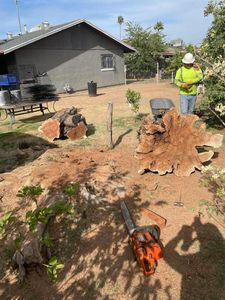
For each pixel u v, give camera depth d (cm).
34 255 325
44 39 1855
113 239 363
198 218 394
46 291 300
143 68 3142
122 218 399
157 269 313
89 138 779
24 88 994
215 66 353
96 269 321
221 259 321
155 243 326
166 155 515
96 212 412
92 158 614
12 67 1794
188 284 294
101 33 2191
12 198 478
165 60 3300
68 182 489
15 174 566
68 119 762
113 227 383
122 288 295
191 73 656
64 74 2016
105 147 689
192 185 479
